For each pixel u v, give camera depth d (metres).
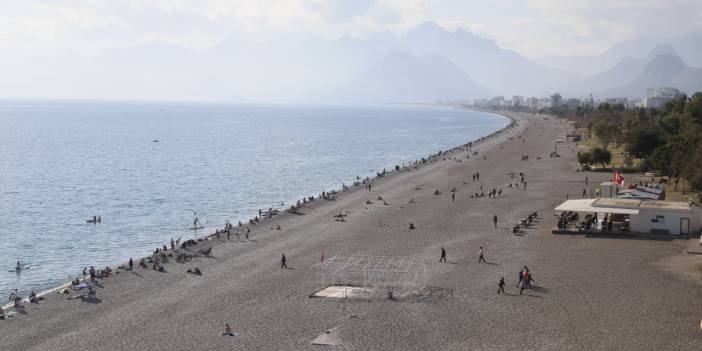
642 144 176.50
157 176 194.38
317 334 61.75
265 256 93.19
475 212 125.38
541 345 58.31
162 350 58.53
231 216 134.00
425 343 59.16
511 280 78.81
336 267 85.56
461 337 60.56
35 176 192.25
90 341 61.03
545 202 134.50
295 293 75.00
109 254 102.19
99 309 70.62
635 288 74.56
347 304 70.62
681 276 78.88
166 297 74.50
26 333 63.44
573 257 89.12
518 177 174.88
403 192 154.25
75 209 139.62
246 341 60.31
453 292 74.31
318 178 193.25
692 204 104.06
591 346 57.88
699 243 94.56
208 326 64.56
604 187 125.38
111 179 187.50
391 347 58.25
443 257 88.44
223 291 76.44
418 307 69.25
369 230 110.50
